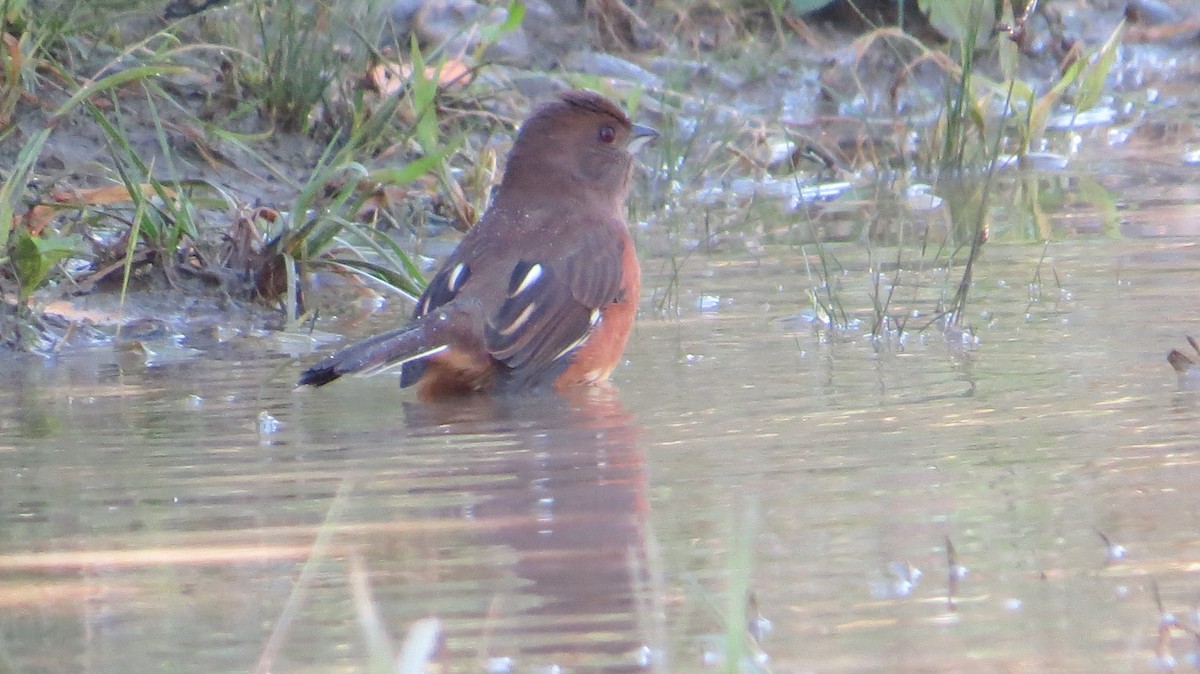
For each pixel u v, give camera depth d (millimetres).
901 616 5367
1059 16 22156
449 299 9578
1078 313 10758
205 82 16141
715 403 8719
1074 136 19344
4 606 5762
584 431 8172
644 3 21062
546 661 5035
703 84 20062
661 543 6184
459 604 5574
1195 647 5000
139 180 14016
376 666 4488
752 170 17719
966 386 8852
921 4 17969
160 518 6781
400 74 15445
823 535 6219
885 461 7289
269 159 15477
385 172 12773
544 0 20438
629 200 16359
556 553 6094
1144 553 5891
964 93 17797
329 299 12516
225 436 8320
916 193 16531
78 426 8641
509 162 10773
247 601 5723
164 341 11195
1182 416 7930
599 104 10859
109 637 5418
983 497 6668
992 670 4875
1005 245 13570
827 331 10656
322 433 8352
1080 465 7102
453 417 8703
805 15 21641
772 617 5387
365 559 6121
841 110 20156
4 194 11453
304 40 16125
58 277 12141
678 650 5098
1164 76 22266
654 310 11570
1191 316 10445
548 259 9750
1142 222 14336
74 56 15492
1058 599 5473
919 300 11469
